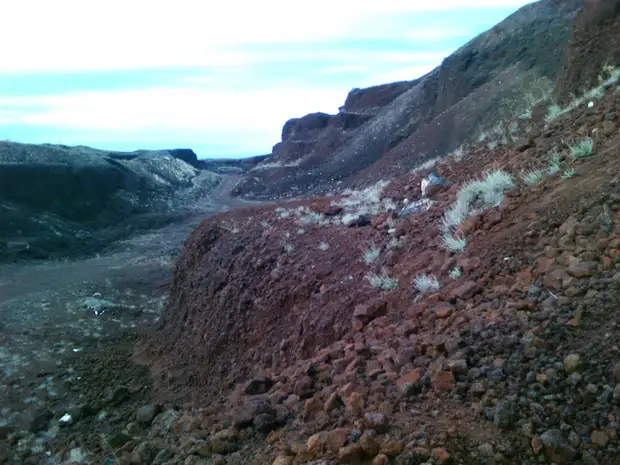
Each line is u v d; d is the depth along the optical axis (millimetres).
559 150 7703
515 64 30844
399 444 3357
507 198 6902
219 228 14516
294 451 3719
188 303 13500
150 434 6668
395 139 41875
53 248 30703
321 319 7852
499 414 3412
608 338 3791
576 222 5270
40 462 8641
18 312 18547
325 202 14930
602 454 3035
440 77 40188
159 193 48469
